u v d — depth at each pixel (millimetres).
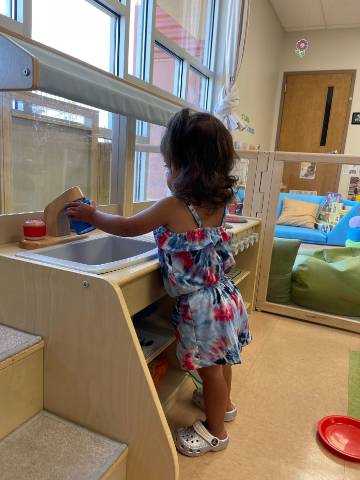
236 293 1192
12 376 899
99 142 1593
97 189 1631
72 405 969
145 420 879
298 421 1373
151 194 2230
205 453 1193
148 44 2428
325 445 1241
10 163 1213
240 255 2293
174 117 1062
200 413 1390
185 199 1043
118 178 1675
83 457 865
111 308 851
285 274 2377
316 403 1480
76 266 921
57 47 1654
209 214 1098
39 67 877
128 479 939
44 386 999
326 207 4430
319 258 2535
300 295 2320
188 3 2949
